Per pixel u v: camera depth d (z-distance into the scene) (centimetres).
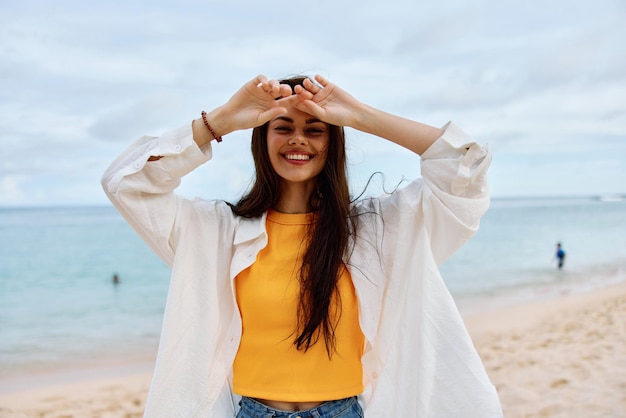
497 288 1585
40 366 816
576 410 548
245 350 214
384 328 222
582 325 973
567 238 3247
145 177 205
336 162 223
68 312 1295
